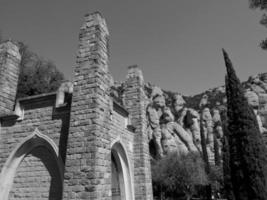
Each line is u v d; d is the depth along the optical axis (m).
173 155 45.22
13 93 14.71
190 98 102.25
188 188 40.53
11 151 12.36
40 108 12.68
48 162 11.71
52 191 11.02
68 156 9.94
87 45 11.72
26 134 12.42
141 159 16.55
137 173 16.31
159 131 65.38
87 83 10.92
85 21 12.36
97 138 9.92
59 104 12.09
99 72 11.15
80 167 9.52
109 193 10.06
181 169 40.69
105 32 12.62
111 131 13.93
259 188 15.48
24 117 12.87
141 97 18.34
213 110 76.50
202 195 46.84
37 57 31.08
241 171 16.64
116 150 14.90
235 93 18.70
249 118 17.56
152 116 69.12
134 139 17.20
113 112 14.61
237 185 16.72
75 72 11.41
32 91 27.08
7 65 14.58
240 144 17.22
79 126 10.28
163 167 42.72
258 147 16.66
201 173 42.16
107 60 12.34
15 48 15.50
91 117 10.21
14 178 12.09
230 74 19.48
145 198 15.52
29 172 11.93
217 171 46.84
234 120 18.16
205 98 92.88
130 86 18.75
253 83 83.62
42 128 12.13
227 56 20.28
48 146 11.75
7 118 13.11
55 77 31.47
